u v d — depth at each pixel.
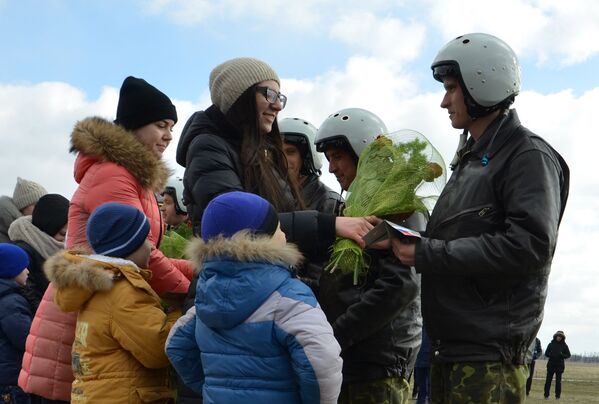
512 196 3.36
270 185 3.73
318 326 3.04
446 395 3.52
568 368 47.00
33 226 5.93
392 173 3.73
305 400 3.06
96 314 3.71
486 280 3.42
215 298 3.08
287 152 5.03
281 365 3.08
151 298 3.75
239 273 3.07
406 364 4.31
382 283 3.99
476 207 3.49
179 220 6.51
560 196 3.55
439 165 3.77
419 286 4.09
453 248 3.36
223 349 3.13
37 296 5.68
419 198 3.75
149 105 4.39
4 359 5.43
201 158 3.68
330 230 3.60
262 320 3.06
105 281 3.66
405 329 4.29
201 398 3.55
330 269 3.75
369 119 4.70
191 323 3.37
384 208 3.69
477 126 3.72
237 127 3.82
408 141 3.84
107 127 4.10
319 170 5.32
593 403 16.94
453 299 3.47
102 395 3.66
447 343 3.49
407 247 3.44
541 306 3.48
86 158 4.12
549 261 3.41
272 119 3.90
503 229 3.46
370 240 3.51
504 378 3.39
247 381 3.08
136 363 3.72
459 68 3.65
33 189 7.13
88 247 3.96
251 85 3.78
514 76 3.66
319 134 4.74
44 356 4.18
